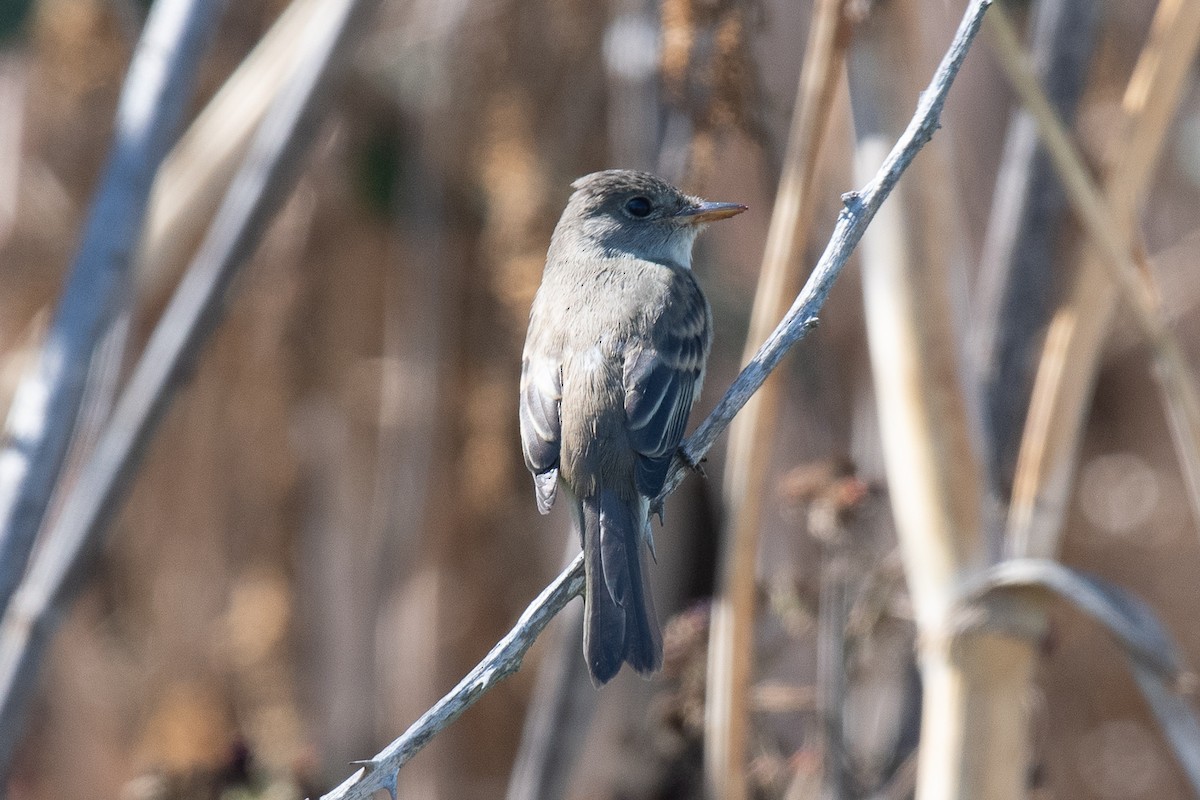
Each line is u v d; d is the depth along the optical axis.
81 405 9.76
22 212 14.25
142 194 10.01
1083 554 16.08
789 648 12.19
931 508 8.39
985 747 8.28
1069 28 10.88
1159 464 16.00
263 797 10.84
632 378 8.41
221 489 14.33
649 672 7.48
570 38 13.20
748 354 8.81
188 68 10.21
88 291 9.84
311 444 14.37
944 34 11.78
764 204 13.25
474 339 14.00
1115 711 14.91
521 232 12.67
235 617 14.05
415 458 13.87
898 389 8.42
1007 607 8.28
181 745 13.56
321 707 14.00
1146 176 8.98
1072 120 10.86
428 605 13.83
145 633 14.49
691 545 14.21
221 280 10.59
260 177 10.59
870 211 7.42
